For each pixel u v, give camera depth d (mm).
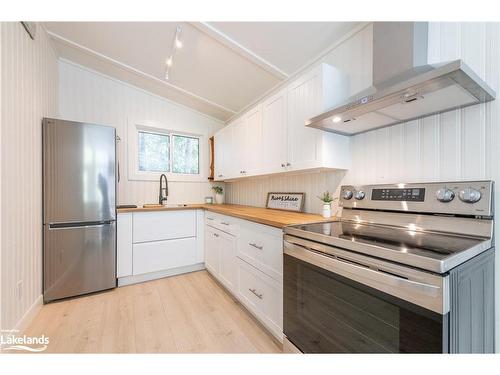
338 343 995
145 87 3121
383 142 1520
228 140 2986
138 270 2512
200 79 2729
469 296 830
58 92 2645
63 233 2117
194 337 1591
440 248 839
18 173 1640
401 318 781
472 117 1135
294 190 2275
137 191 3137
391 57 1225
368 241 957
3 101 1472
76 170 2176
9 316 1496
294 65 2143
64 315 1865
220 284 2490
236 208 2623
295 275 1258
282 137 1977
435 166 1263
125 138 3053
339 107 1259
